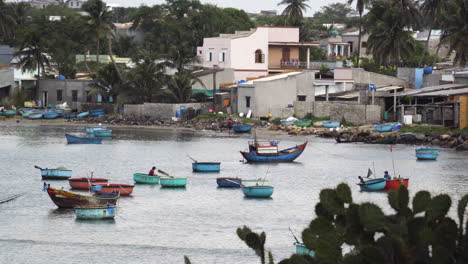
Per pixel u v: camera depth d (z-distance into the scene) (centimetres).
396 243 3084
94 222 7688
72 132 17012
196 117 18075
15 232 7200
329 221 3328
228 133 16612
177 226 7562
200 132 16950
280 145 14388
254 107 17425
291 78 17450
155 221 7769
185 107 18325
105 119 18738
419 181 10206
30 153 13262
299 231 7388
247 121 17088
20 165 11750
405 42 19275
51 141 15212
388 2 19662
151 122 18238
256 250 3569
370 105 16300
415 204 3191
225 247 6769
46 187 8500
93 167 11625
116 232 7262
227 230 7419
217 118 17550
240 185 9738
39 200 8819
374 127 15612
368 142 14738
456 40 17325
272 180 10438
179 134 16638
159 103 18575
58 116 19462
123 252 6556
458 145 13688
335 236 3222
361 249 3117
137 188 9756
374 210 3173
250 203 8788
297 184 10119
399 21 18875
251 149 12450
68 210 8250
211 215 8094
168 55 19250
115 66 19312
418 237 3139
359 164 12025
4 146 14250
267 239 7044
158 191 9538
